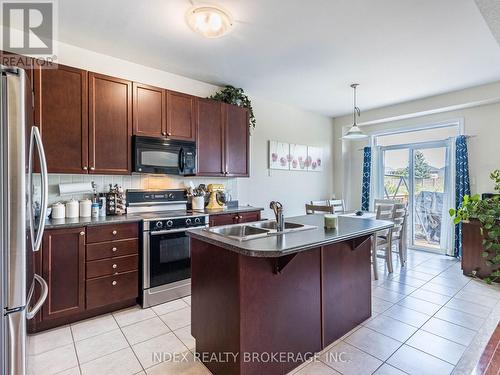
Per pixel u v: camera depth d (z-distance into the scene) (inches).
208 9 86.2
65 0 83.6
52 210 103.3
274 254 57.3
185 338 85.7
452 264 159.6
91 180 117.1
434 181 190.9
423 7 87.1
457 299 111.3
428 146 193.3
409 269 150.5
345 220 104.1
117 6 86.7
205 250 73.2
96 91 108.0
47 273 88.4
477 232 136.0
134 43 110.3
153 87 123.0
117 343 82.8
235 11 89.0
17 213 46.6
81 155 104.4
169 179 139.2
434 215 190.9
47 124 97.3
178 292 116.0
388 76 143.6
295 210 202.2
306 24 96.7
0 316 45.3
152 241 108.6
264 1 84.1
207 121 141.3
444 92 167.8
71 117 102.3
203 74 142.1
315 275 77.7
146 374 69.5
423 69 134.9
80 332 88.9
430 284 128.0
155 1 84.4
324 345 79.7
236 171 153.5
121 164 114.0
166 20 94.5
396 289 122.0
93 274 97.0
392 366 71.5
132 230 105.8
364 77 145.3
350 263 89.6
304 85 157.3
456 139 172.4
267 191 185.5
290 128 199.2
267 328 66.3
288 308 70.7
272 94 173.8
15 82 46.6
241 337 61.7
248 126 159.3
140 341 83.9
